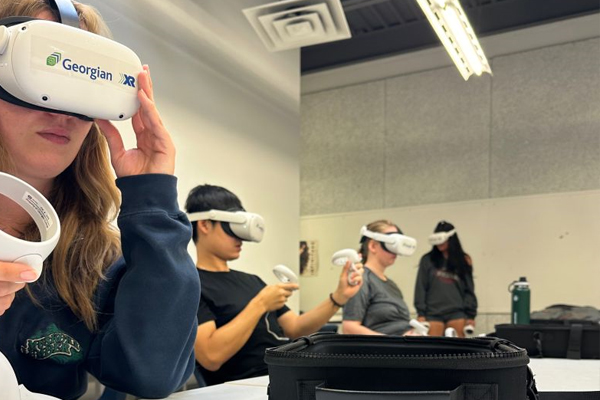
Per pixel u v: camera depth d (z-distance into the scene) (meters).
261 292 1.41
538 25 3.19
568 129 3.08
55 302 0.65
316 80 3.91
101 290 0.70
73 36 0.52
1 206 0.58
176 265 0.67
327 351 0.49
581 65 3.08
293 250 2.69
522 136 3.20
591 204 2.97
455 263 3.05
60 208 0.68
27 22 0.49
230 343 1.30
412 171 3.53
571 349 1.50
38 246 0.34
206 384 1.41
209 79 2.16
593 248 2.94
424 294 3.05
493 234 3.21
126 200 0.67
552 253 3.04
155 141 0.69
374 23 3.54
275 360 0.39
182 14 2.02
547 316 2.23
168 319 0.65
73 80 0.52
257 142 2.45
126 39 1.74
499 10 3.29
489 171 3.28
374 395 0.34
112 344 0.65
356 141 3.75
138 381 0.63
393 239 2.09
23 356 0.63
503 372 0.37
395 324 2.02
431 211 3.43
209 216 1.47
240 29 2.38
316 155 3.89
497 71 3.31
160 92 1.89
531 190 3.14
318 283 3.76
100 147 0.70
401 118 3.60
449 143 3.42
